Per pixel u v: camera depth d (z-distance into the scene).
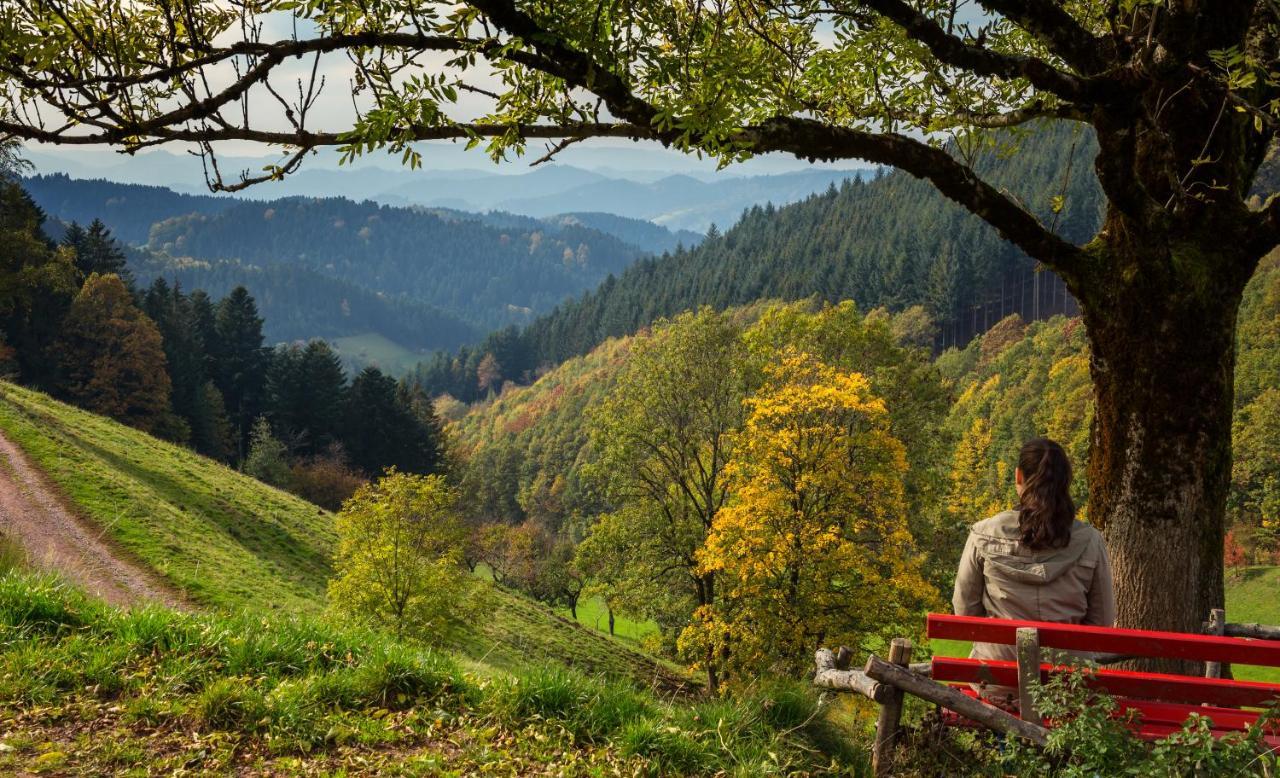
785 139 5.58
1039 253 6.14
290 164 4.55
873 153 5.80
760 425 21.92
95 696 5.13
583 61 4.61
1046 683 3.80
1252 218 5.79
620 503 33.34
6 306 67.62
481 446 172.00
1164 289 5.79
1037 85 5.38
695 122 4.69
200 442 87.75
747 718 5.38
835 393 21.16
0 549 9.17
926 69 6.10
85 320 75.19
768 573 21.17
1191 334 5.81
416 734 4.97
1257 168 6.44
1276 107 5.11
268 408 96.94
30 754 4.43
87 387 73.88
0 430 32.75
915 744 4.11
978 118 6.41
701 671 29.31
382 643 6.05
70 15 4.28
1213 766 3.24
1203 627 5.80
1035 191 178.75
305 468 87.69
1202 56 5.63
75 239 94.25
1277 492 74.19
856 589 20.91
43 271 67.75
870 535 22.70
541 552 79.31
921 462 31.23
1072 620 4.03
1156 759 3.32
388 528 25.47
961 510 69.06
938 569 29.75
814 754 5.22
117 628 5.91
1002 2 5.36
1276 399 77.12
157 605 6.45
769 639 20.64
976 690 4.19
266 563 32.16
